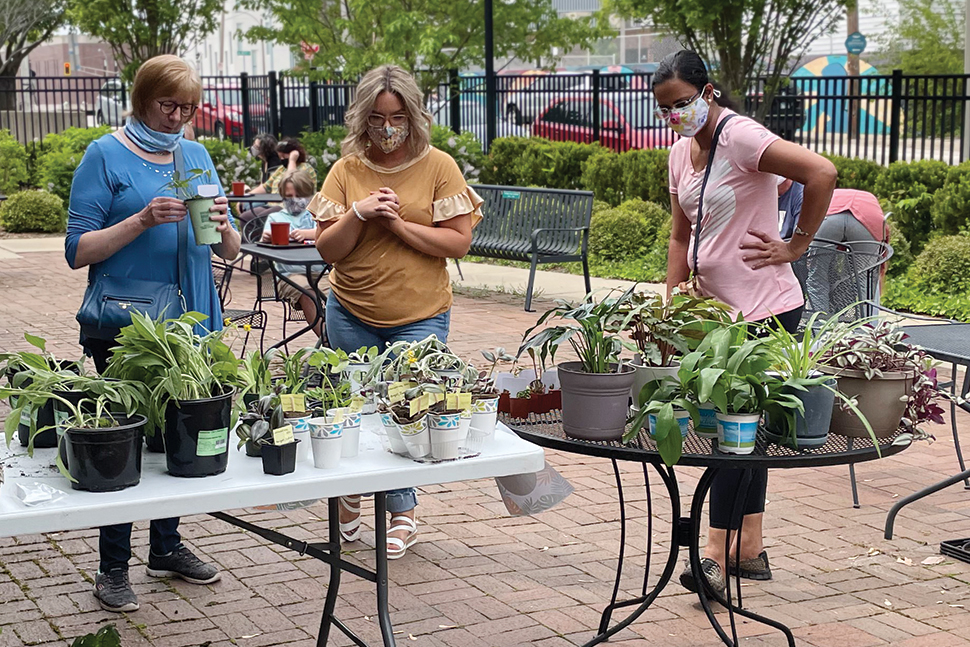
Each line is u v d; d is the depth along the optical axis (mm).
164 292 3826
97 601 4051
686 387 3092
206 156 4000
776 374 3150
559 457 6004
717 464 3025
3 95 24141
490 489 5441
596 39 20031
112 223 3830
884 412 3168
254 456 2873
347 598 4102
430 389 2828
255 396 3016
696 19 13508
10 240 16141
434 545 4664
